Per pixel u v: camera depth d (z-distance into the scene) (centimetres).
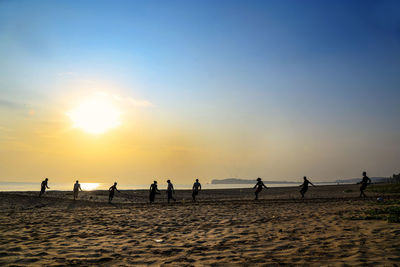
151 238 639
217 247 535
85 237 655
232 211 1230
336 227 722
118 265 419
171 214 1141
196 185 2086
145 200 2375
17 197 2028
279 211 1184
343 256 434
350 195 2391
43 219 995
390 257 414
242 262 421
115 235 681
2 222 916
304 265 393
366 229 671
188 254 484
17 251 507
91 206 1670
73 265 418
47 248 534
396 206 1102
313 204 1479
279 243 556
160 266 411
